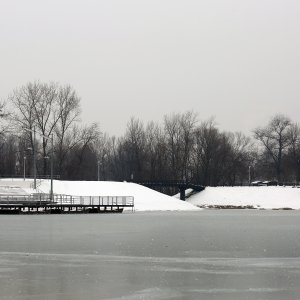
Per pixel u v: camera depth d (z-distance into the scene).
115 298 42.19
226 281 48.06
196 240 78.56
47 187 184.50
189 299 41.97
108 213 157.50
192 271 52.56
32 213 149.12
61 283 47.09
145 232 91.06
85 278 49.12
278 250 67.31
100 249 67.75
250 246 71.38
